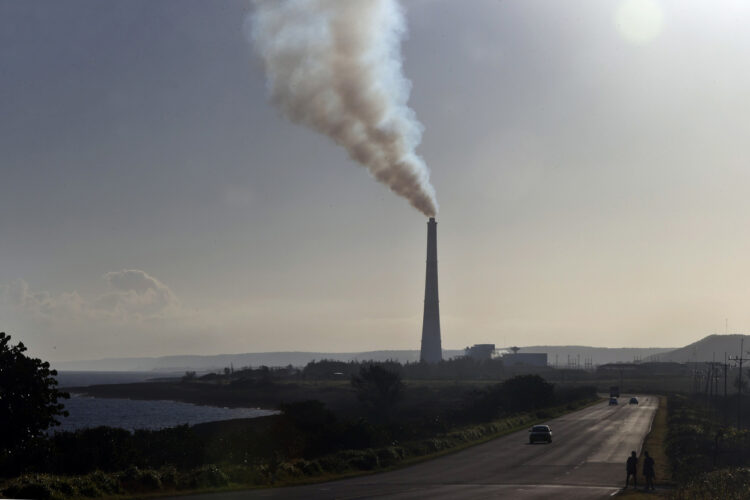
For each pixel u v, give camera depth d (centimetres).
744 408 13412
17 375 4206
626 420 10925
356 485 4631
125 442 5178
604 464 5838
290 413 7556
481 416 11812
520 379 14250
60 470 4525
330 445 6931
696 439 6931
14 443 4262
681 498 3875
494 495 4034
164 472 4453
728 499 3866
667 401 16088
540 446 7425
